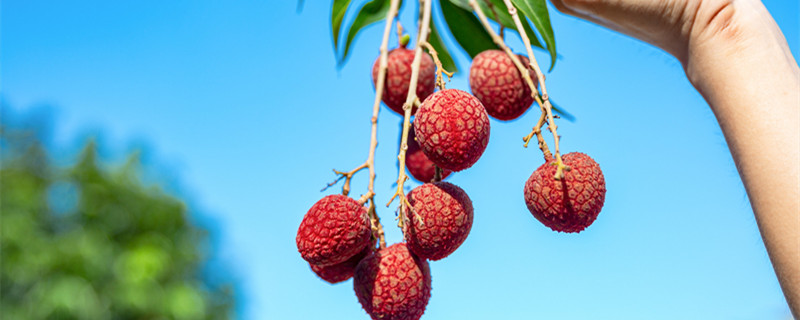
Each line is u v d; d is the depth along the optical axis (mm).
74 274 2525
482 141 500
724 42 474
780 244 443
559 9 523
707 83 482
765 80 462
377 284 504
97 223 2697
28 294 2455
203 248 3047
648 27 499
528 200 511
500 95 523
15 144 2822
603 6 502
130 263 2648
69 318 2473
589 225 503
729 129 469
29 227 2547
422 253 506
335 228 503
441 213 499
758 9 480
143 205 2818
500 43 515
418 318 515
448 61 595
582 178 498
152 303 2637
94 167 2795
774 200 446
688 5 479
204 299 2934
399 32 564
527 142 500
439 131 495
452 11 569
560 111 536
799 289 437
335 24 571
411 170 548
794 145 446
